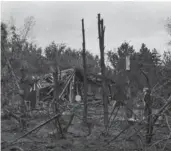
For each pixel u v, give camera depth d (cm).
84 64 1296
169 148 738
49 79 2636
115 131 989
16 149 779
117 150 760
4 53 1263
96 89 3072
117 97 1151
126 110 990
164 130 859
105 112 1039
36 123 1149
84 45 1315
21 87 1405
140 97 963
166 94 894
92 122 1090
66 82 2717
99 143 841
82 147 807
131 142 813
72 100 2756
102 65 1120
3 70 1245
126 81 1208
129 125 828
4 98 1238
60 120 1087
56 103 986
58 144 830
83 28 1316
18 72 1492
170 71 1141
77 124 1123
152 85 1084
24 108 1214
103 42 1130
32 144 843
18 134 976
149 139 782
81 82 3061
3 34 1355
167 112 822
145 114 841
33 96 1491
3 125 1100
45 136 950
